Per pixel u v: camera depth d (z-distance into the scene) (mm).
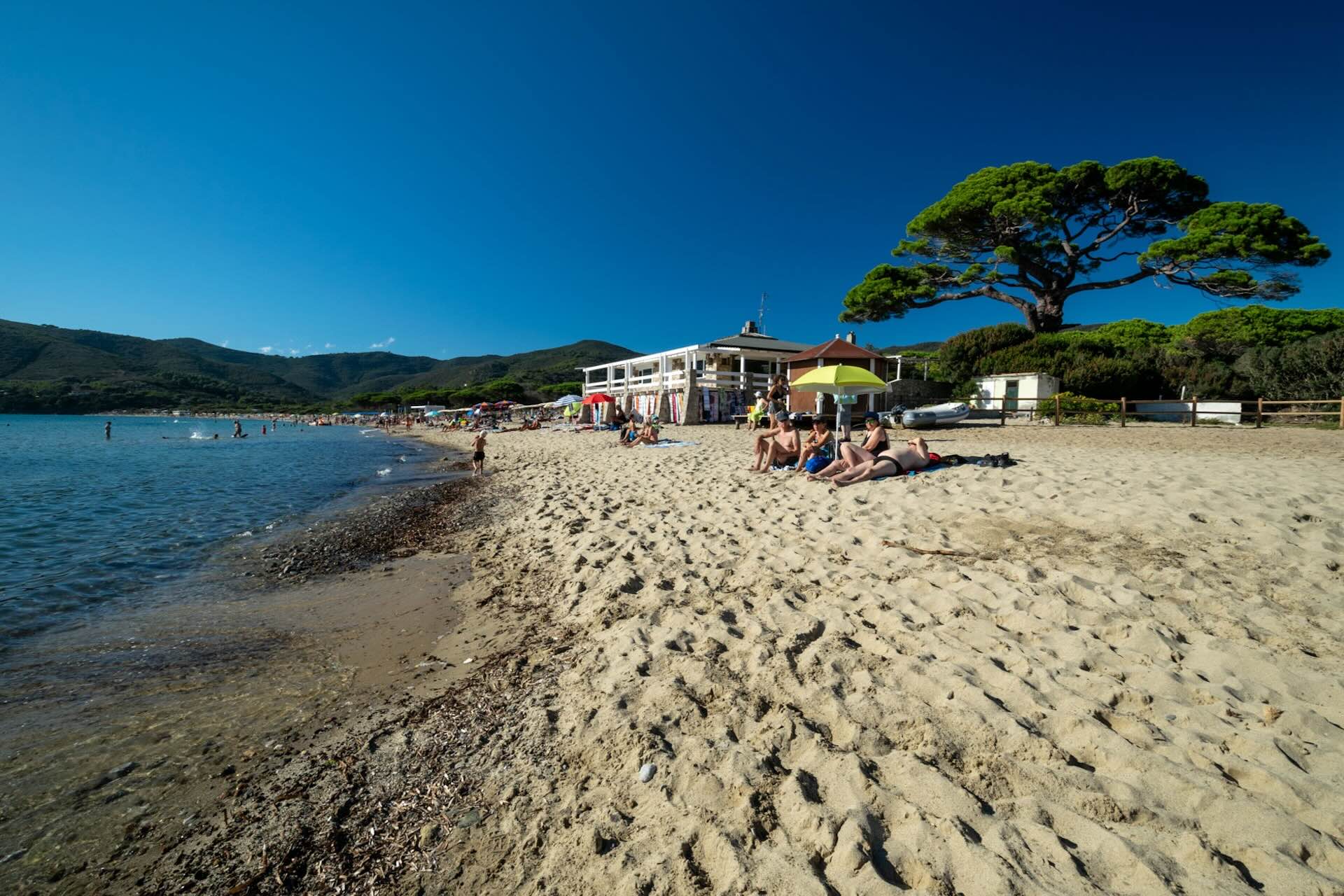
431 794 2674
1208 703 2703
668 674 3383
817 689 3041
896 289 30672
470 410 54250
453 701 3545
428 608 5445
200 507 11617
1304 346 21938
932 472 9023
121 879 2301
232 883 2256
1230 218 24688
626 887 1983
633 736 2814
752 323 34000
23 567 7148
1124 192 27875
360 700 3693
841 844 2016
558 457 18594
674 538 6445
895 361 31625
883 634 3660
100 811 2697
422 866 2258
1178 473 8430
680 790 2422
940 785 2250
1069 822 2047
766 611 4117
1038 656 3225
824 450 10555
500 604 5309
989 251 30812
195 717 3527
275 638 4820
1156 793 2137
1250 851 1839
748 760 2520
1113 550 5055
